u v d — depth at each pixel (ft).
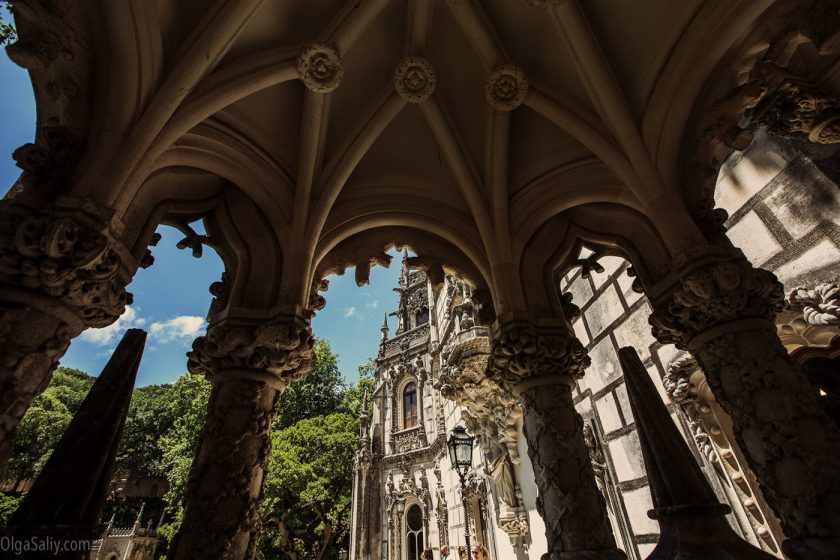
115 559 67.72
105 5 10.40
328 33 14.24
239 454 11.94
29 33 9.45
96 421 8.15
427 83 15.76
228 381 12.90
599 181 16.10
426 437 67.67
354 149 16.42
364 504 65.87
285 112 16.07
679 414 20.12
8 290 8.45
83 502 7.33
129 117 10.77
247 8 12.21
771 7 11.59
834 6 10.56
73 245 8.86
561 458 13.38
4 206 8.85
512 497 34.30
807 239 16.34
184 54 11.93
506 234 17.08
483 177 17.99
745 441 10.57
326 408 94.12
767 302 11.60
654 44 13.91
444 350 45.29
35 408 88.43
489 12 15.58
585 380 28.12
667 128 13.88
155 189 13.38
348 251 17.72
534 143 17.58
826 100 12.22
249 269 14.92
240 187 15.19
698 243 12.38
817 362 16.96
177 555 10.57
